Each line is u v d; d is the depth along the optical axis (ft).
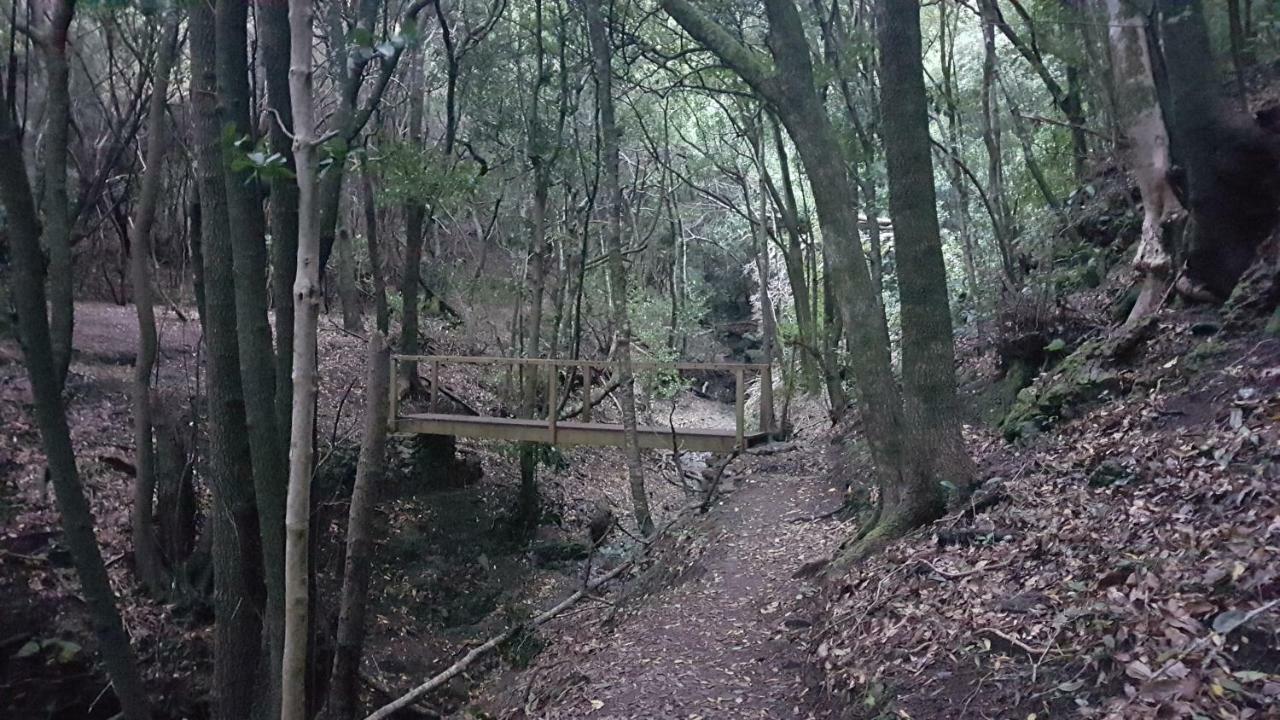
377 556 38.75
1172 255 25.38
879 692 14.51
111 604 16.26
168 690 27.91
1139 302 26.25
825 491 35.24
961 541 19.19
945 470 21.98
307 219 8.68
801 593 22.29
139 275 28.66
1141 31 25.27
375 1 23.41
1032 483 21.17
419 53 48.78
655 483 57.31
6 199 13.87
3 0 27.99
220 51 16.44
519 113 51.52
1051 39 35.06
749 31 44.37
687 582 27.43
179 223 51.88
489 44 47.83
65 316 23.54
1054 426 25.46
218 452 18.01
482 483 47.78
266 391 16.47
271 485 16.51
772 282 82.07
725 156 70.08
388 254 67.87
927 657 14.78
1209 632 11.71
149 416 29.68
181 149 33.81
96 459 34.24
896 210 22.25
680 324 79.46
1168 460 18.53
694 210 92.12
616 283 35.70
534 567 41.60
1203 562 13.39
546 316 69.15
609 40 44.39
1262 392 18.90
